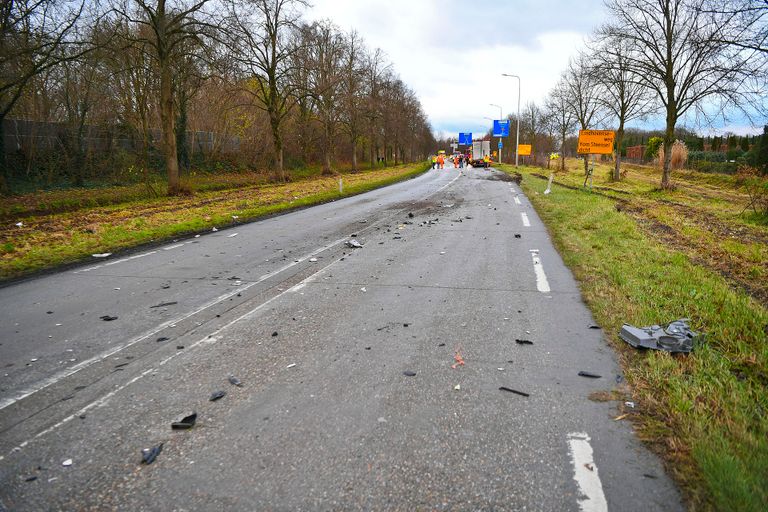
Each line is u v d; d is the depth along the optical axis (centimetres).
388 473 277
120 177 2566
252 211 1527
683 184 3397
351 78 4350
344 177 4053
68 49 1948
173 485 271
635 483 263
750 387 350
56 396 375
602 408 341
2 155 1930
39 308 599
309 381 390
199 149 3478
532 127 6781
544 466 280
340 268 788
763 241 1084
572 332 484
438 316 542
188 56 2302
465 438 309
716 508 242
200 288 678
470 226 1220
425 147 10475
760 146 3312
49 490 268
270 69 3102
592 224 1139
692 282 632
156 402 362
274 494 262
